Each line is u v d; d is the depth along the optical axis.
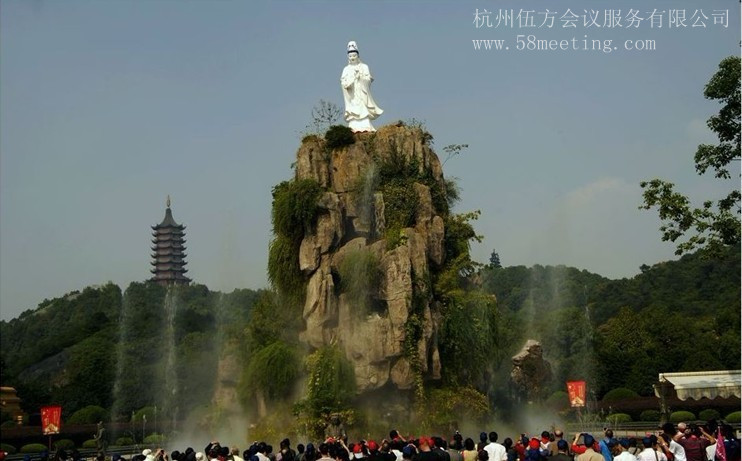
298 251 63.69
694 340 117.31
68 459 39.81
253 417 64.62
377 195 65.38
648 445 28.77
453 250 68.69
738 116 57.88
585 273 178.38
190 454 32.19
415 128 69.88
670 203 58.50
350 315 60.91
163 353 137.12
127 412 122.56
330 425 57.34
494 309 67.44
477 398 62.22
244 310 125.50
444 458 26.17
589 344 117.50
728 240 58.38
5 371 149.38
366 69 73.75
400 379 59.19
